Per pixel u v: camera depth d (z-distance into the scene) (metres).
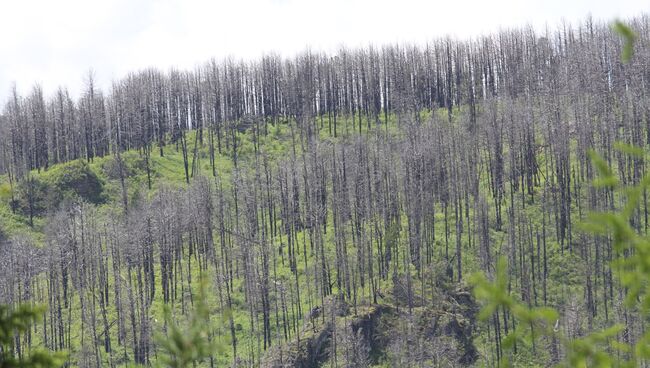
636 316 87.00
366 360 88.81
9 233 131.50
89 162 157.25
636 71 151.00
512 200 110.88
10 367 14.45
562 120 135.12
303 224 125.50
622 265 10.39
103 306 96.69
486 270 105.38
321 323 94.88
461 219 112.94
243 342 95.94
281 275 110.06
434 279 103.00
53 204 140.62
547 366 83.44
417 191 118.81
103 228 121.50
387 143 142.00
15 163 153.12
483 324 95.38
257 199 133.12
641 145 123.31
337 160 136.00
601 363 10.70
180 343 13.93
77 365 92.25
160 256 112.19
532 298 100.00
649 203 112.69
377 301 98.88
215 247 121.25
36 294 109.81
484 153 135.75
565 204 115.94
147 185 149.12
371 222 116.44
